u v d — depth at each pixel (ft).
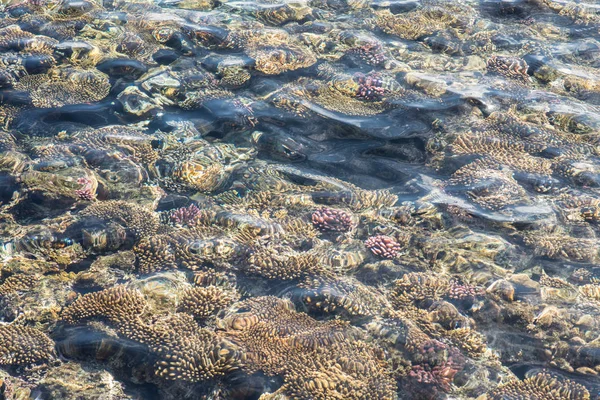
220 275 17.84
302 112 25.02
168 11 31.76
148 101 25.03
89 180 20.94
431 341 16.31
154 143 22.90
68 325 16.05
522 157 23.17
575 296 17.92
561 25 32.14
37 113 23.80
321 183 21.75
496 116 25.16
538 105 26.00
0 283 17.15
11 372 14.78
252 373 15.03
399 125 24.61
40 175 20.88
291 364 15.30
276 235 19.45
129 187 20.92
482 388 15.24
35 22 29.50
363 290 17.80
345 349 15.85
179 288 17.26
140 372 14.98
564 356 16.17
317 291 17.54
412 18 32.17
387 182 21.97
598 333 16.76
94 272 17.72
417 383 15.23
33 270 17.65
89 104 24.61
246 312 16.70
